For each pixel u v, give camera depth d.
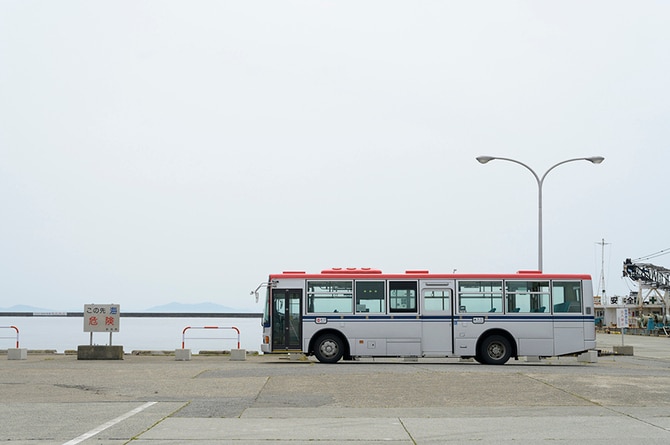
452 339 28.53
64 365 27.31
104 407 15.39
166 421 13.55
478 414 14.75
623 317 40.91
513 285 28.72
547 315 28.52
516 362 32.28
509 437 12.12
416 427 13.09
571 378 20.56
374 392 18.09
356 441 11.73
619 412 15.00
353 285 29.03
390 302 28.86
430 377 20.97
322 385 19.38
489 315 28.56
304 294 29.09
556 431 12.70
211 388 18.91
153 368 25.17
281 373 22.67
